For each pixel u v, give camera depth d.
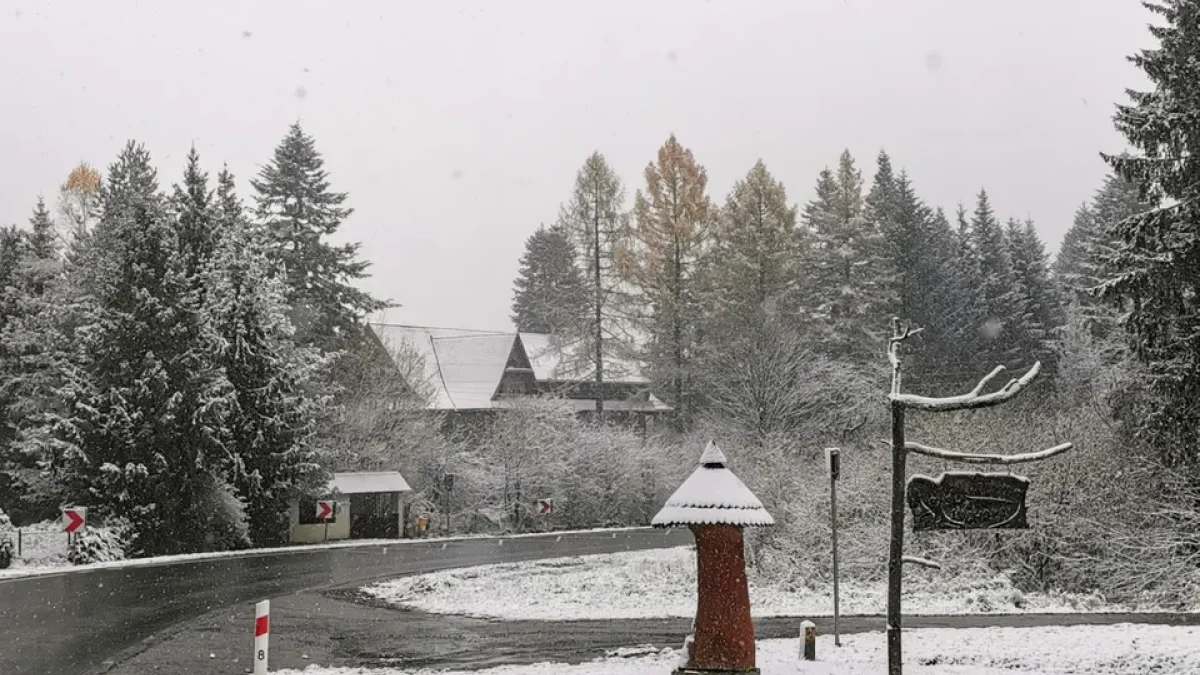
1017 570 23.78
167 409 38.59
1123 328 25.72
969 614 20.12
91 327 39.44
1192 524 22.53
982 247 79.25
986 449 26.08
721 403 52.69
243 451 43.38
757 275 59.44
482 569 32.25
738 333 54.81
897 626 10.81
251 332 44.38
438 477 55.50
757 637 16.95
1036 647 14.30
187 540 39.59
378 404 55.38
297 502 46.31
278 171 61.81
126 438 38.31
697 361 59.94
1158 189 25.22
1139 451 24.45
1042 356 72.31
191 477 39.53
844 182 64.06
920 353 67.06
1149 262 24.11
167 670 14.80
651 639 17.48
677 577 29.17
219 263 45.16
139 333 38.97
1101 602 21.95
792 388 49.94
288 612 21.77
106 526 36.75
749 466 40.19
